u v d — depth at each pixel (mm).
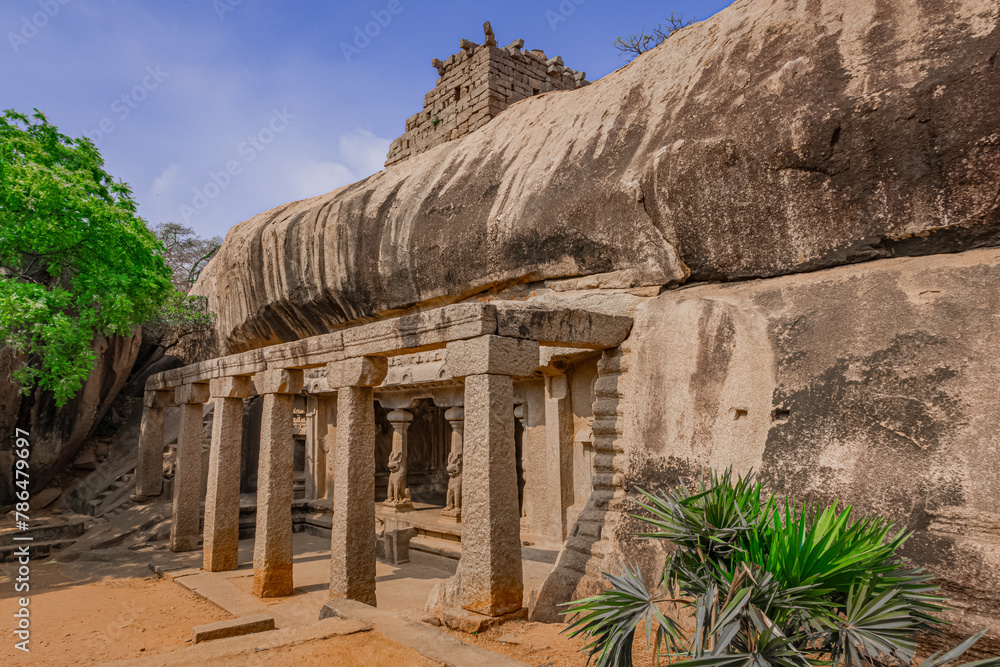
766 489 5574
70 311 13016
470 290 9711
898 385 5137
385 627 5172
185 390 11883
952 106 5348
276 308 13664
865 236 5957
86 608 8508
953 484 4602
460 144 11227
